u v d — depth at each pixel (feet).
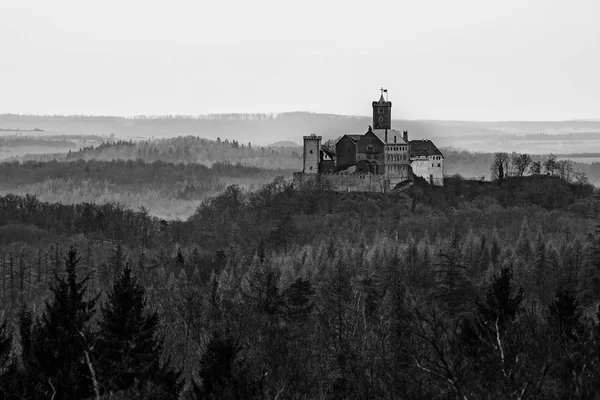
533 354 527.40
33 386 648.79
